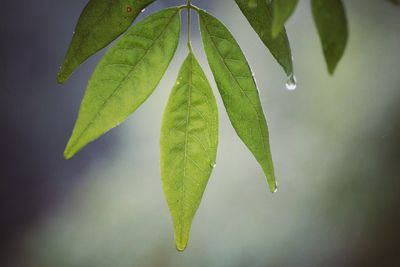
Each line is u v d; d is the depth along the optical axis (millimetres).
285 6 273
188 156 348
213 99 347
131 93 332
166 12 340
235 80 343
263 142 342
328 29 276
